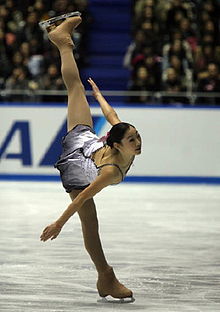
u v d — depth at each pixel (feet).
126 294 40.24
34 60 112.68
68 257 53.06
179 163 103.96
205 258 53.47
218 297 41.75
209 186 101.65
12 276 46.68
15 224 67.82
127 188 97.66
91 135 40.01
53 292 42.50
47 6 124.36
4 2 123.85
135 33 120.16
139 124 104.17
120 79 127.13
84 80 126.41
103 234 63.05
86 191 36.91
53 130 104.83
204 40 114.83
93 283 44.96
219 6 120.78
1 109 104.83
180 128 103.96
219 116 103.71
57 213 74.79
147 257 53.52
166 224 68.90
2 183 101.65
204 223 69.77
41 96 106.73
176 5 119.44
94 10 134.51
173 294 42.37
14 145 104.99
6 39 116.78
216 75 107.34
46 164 104.94
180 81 107.86
